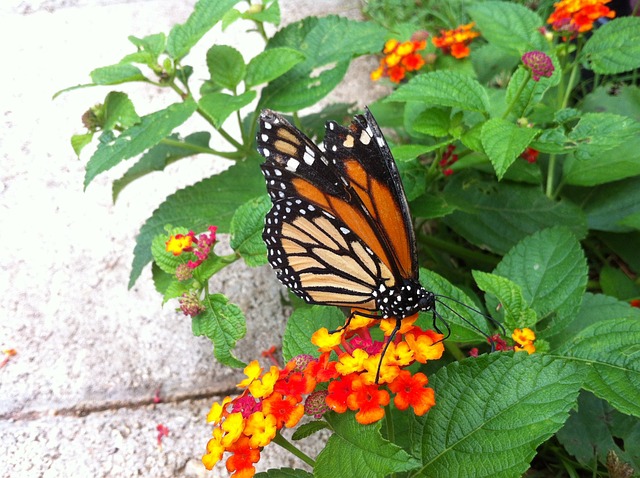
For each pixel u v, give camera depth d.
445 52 0.26
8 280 0.25
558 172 0.25
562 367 0.13
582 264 0.17
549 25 0.30
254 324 0.23
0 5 0.39
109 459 0.20
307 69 0.22
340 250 0.14
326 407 0.12
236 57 0.20
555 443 0.19
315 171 0.14
